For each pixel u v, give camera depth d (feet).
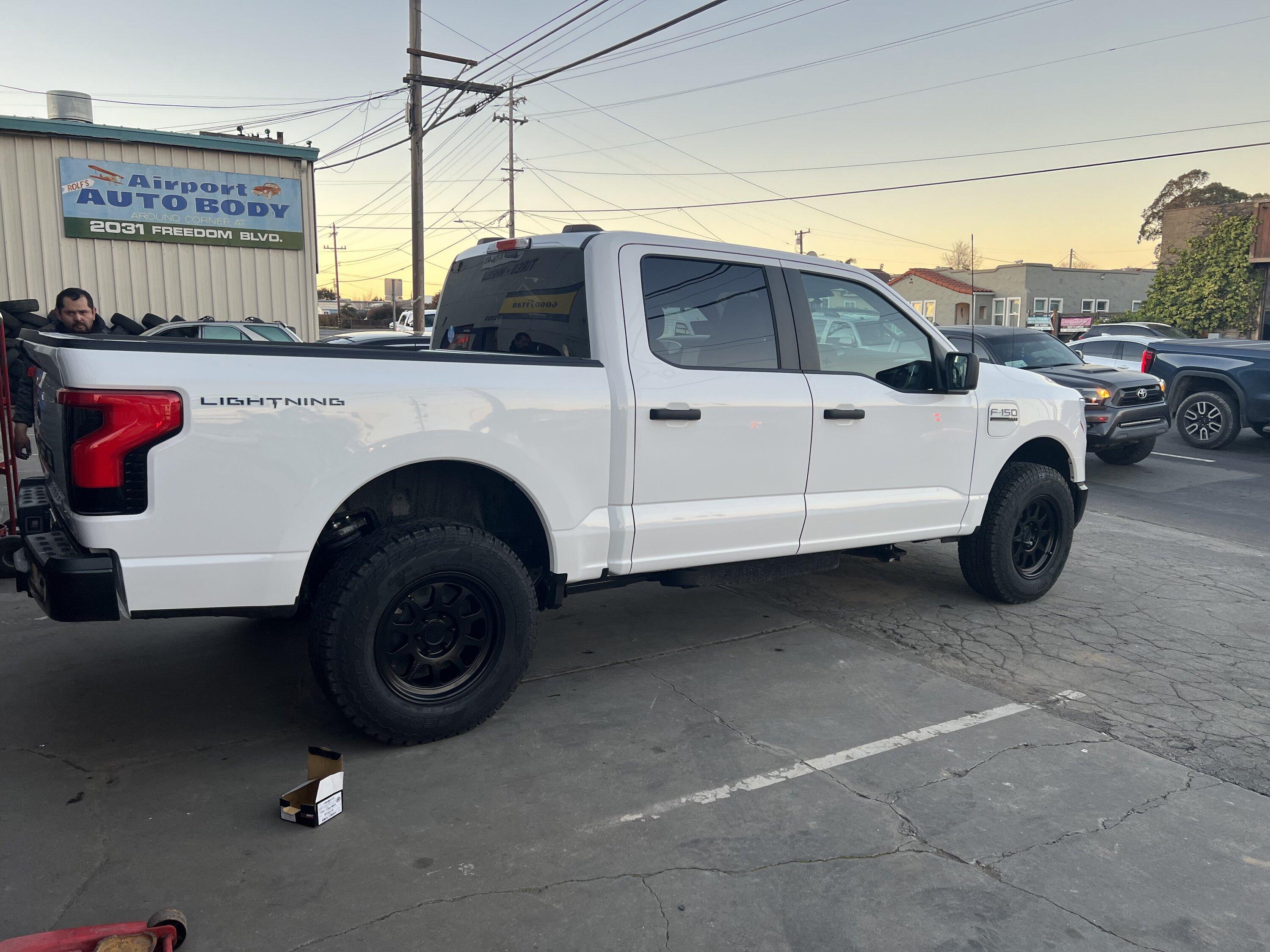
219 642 14.75
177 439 9.23
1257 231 87.66
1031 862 8.95
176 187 45.78
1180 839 9.39
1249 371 38.58
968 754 11.26
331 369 10.09
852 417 14.23
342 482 10.10
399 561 10.48
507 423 11.12
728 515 13.14
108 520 9.05
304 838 9.15
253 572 9.73
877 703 12.80
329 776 9.50
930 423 15.37
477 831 9.34
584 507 11.97
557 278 12.79
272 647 14.55
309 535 9.98
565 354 12.62
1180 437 43.34
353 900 8.15
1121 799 10.21
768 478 13.52
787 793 10.22
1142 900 8.38
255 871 8.55
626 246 12.41
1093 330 64.28
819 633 15.87
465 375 10.91
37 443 13.29
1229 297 101.45
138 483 9.17
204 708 12.25
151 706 12.26
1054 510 17.67
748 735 11.71
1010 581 17.11
